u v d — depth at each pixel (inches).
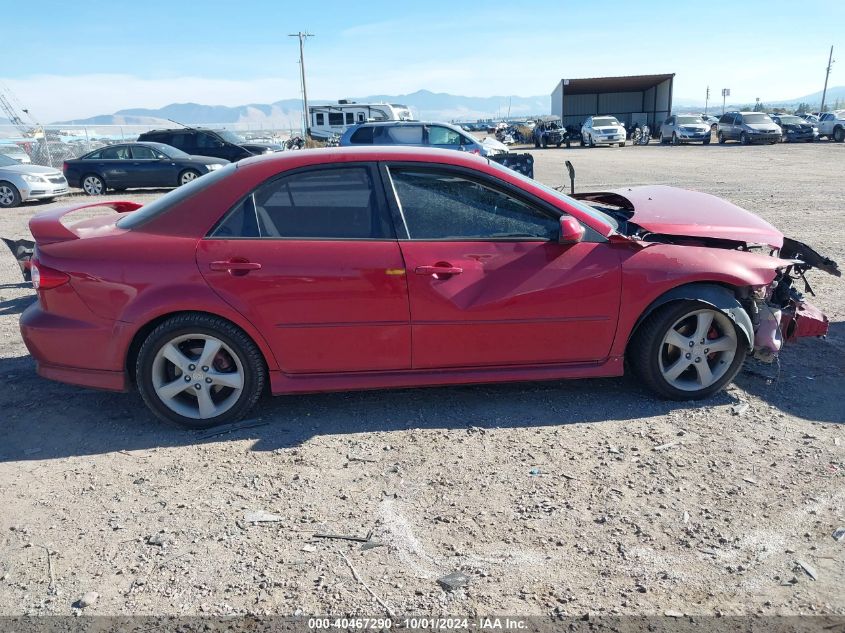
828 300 237.9
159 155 712.4
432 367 151.5
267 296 142.2
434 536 109.6
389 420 152.6
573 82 1959.9
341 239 145.2
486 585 98.0
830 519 112.2
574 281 147.8
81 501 122.0
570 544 106.9
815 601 93.7
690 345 154.8
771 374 173.6
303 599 95.8
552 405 158.6
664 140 1632.6
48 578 101.3
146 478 129.7
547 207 150.1
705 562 102.3
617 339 153.3
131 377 151.9
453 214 148.6
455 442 141.4
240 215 145.3
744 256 156.3
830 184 592.4
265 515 116.4
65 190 646.5
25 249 207.2
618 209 179.9
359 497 121.5
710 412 153.0
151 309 140.4
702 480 124.6
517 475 127.7
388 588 97.8
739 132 1393.9
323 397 165.9
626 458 133.2
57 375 149.3
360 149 153.3
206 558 105.3
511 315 147.8
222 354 148.4
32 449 142.3
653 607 93.1
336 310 144.3
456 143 672.4
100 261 142.3
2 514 118.3
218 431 148.9
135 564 104.1
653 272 149.6
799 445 136.9
